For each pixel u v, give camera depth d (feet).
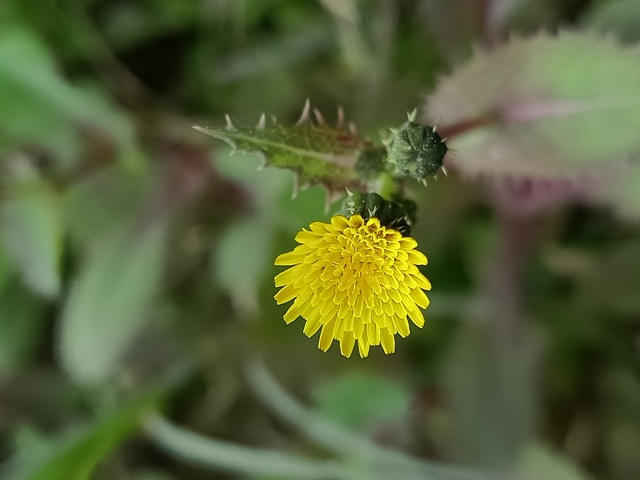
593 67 0.52
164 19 0.73
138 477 0.75
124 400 0.71
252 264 0.64
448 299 0.67
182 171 0.68
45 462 0.60
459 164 0.56
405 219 0.47
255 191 0.67
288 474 0.67
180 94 0.74
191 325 0.72
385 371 0.68
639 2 0.57
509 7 0.62
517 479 0.62
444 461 0.66
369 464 0.66
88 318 0.64
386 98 0.68
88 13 0.72
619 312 0.66
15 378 0.75
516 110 0.54
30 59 0.66
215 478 0.74
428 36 0.67
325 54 0.72
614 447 0.66
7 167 0.67
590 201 0.59
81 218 0.67
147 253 0.66
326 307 0.46
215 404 0.73
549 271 0.68
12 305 0.72
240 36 0.72
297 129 0.48
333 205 0.60
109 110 0.67
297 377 0.70
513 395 0.63
